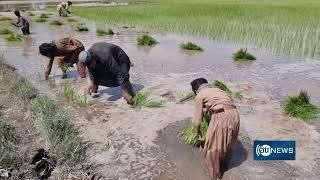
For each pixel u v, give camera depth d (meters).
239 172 5.47
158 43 14.88
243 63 11.52
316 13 23.05
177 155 5.95
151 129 6.80
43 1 42.31
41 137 6.36
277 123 7.03
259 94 8.60
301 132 6.68
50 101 7.73
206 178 5.35
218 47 14.09
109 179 5.31
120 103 8.03
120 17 23.53
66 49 9.17
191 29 18.17
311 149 6.10
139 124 7.00
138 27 19.47
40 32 18.03
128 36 16.55
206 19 21.20
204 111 5.93
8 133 6.24
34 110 7.23
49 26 20.34
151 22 20.81
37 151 5.79
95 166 5.63
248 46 14.19
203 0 38.19
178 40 15.61
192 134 6.21
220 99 5.20
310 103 7.85
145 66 11.08
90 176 5.32
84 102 8.06
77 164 5.58
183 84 9.30
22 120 7.08
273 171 5.51
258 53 12.95
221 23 19.41
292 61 11.78
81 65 8.66
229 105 5.19
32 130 6.62
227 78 9.89
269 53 12.94
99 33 17.03
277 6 28.33
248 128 6.82
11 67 10.82
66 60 9.39
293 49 13.36
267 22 19.20
